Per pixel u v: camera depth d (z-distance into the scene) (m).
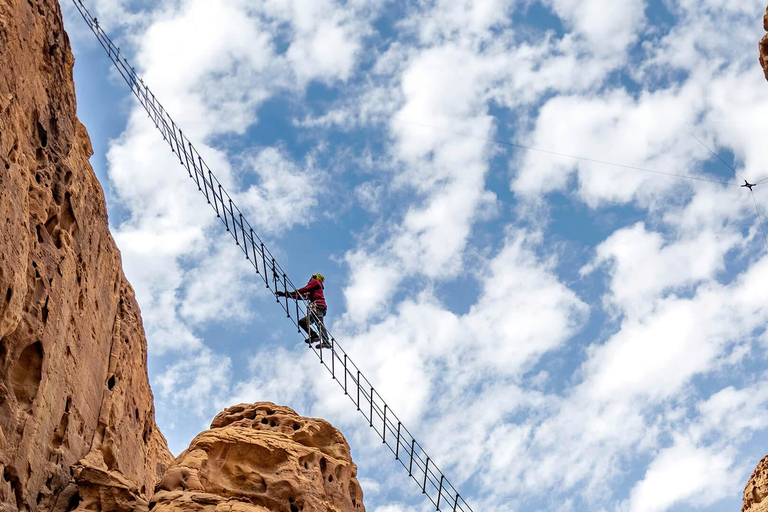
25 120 31.00
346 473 36.38
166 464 50.47
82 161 36.88
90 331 36.06
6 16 29.50
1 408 28.53
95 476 32.69
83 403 34.78
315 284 34.81
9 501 28.58
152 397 44.44
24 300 29.88
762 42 35.44
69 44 35.22
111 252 39.62
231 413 38.44
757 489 44.97
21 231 29.05
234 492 33.66
